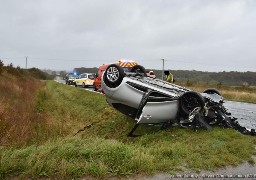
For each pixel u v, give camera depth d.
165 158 6.22
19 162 5.16
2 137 7.87
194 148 7.04
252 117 13.15
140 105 9.26
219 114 9.49
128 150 6.01
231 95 25.81
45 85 45.25
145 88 9.30
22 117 11.48
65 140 6.93
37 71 88.69
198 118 9.03
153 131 9.88
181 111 9.24
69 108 19.53
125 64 15.34
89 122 14.32
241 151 6.93
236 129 9.34
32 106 16.48
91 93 22.34
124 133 10.64
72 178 4.98
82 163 5.35
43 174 4.97
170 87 9.84
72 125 13.34
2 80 20.67
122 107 10.02
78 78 37.84
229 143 7.43
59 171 5.05
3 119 9.05
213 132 8.60
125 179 5.13
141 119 9.23
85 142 6.68
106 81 9.57
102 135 11.20
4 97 14.52
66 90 30.30
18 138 8.22
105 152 5.80
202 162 6.10
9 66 33.53
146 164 5.58
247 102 22.44
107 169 5.28
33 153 5.55
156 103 9.17
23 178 4.88
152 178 5.26
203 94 10.09
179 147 6.91
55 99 24.72
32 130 10.34
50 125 12.02
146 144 8.64
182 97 9.12
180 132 8.91
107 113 14.10
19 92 19.12
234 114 14.00
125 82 9.37
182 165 5.94
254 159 6.61
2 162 5.03
